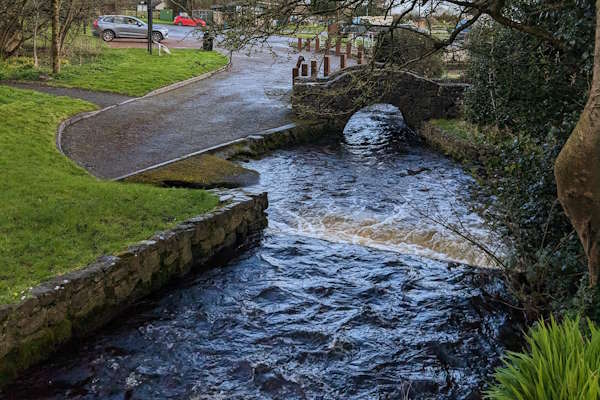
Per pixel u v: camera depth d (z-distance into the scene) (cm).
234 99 1794
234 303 650
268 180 1131
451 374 535
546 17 630
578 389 269
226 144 1251
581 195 367
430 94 1575
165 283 683
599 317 459
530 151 632
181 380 509
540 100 684
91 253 617
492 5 552
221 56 2711
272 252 799
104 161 1096
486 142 973
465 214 965
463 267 764
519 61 705
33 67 1923
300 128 1470
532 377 296
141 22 3091
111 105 1603
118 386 495
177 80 2025
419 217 949
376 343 582
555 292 586
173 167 1077
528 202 623
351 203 1019
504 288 702
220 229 778
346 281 718
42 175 866
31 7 1973
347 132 1628
